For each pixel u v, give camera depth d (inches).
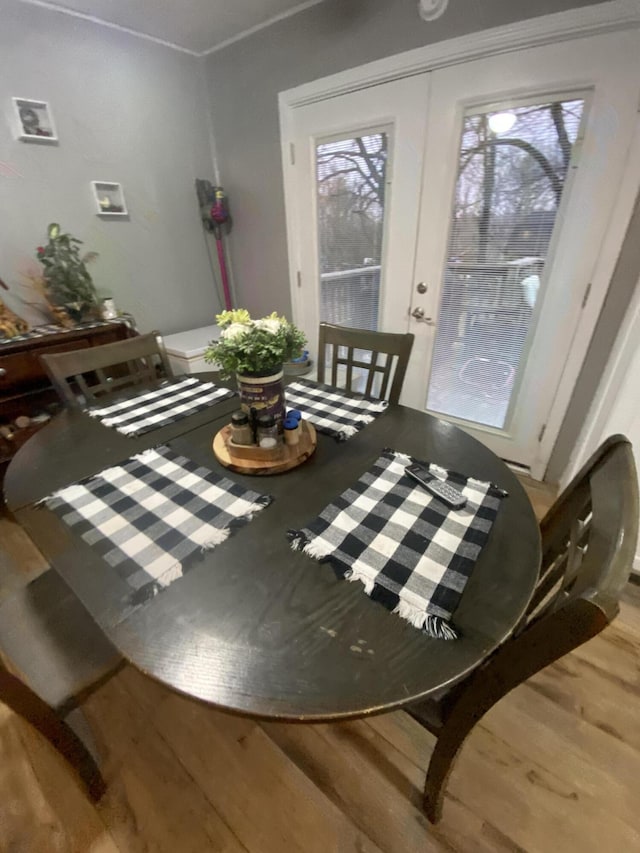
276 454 40.6
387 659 22.7
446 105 65.9
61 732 31.6
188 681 21.8
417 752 40.8
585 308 65.6
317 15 72.5
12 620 35.1
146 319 100.8
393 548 29.9
